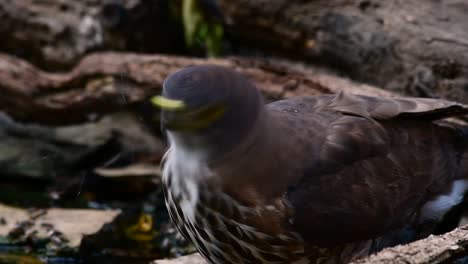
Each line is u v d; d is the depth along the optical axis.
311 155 7.68
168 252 10.59
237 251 7.49
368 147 8.05
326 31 12.69
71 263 10.27
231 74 6.68
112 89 12.78
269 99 11.70
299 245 7.57
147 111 12.70
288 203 7.36
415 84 11.49
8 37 14.55
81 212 11.32
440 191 8.53
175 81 6.61
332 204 7.64
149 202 12.17
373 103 8.44
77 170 12.74
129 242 10.83
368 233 7.95
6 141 12.98
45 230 10.70
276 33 13.30
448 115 8.50
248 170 7.00
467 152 8.84
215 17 13.67
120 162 12.83
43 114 13.27
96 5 14.16
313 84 11.56
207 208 7.17
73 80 13.05
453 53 11.19
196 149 6.82
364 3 12.37
